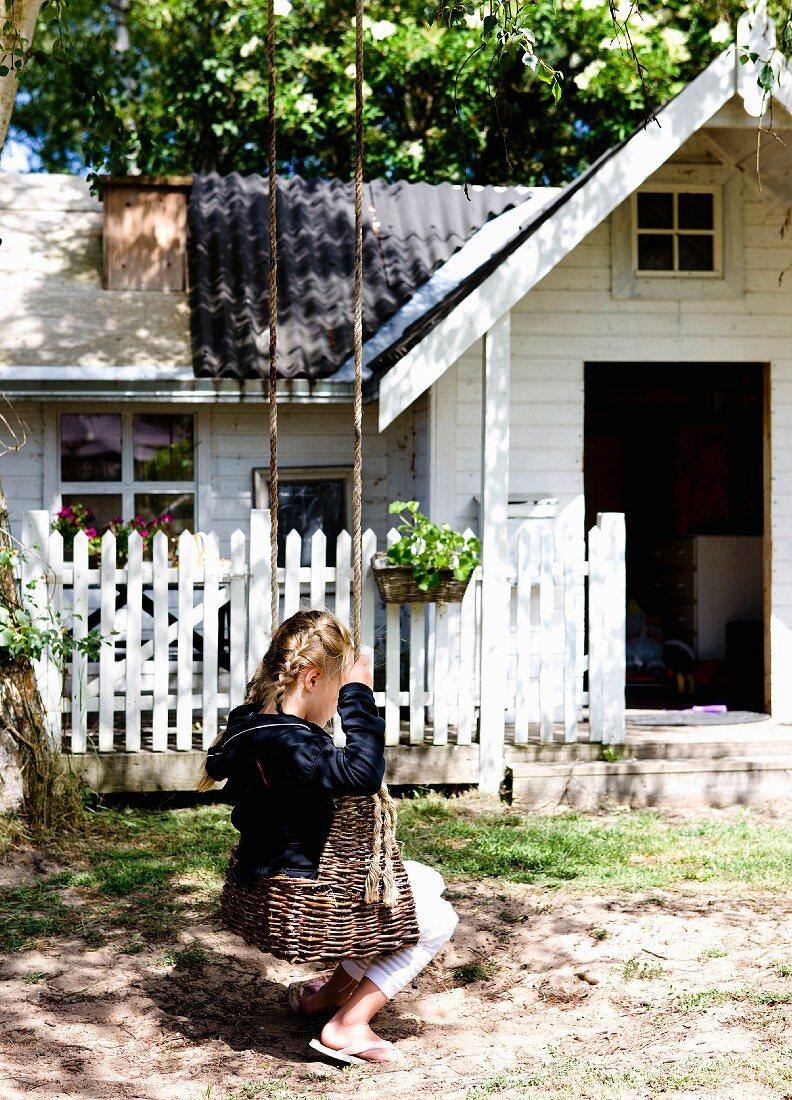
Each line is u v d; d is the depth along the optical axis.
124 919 5.47
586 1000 4.59
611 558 8.14
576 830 7.14
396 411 7.58
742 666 10.78
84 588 7.47
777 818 7.60
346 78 17.58
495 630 8.00
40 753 6.90
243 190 12.81
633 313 9.35
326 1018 4.48
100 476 10.56
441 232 12.03
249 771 3.87
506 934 5.37
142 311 10.96
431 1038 4.34
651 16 16.39
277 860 3.81
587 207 7.70
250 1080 3.93
